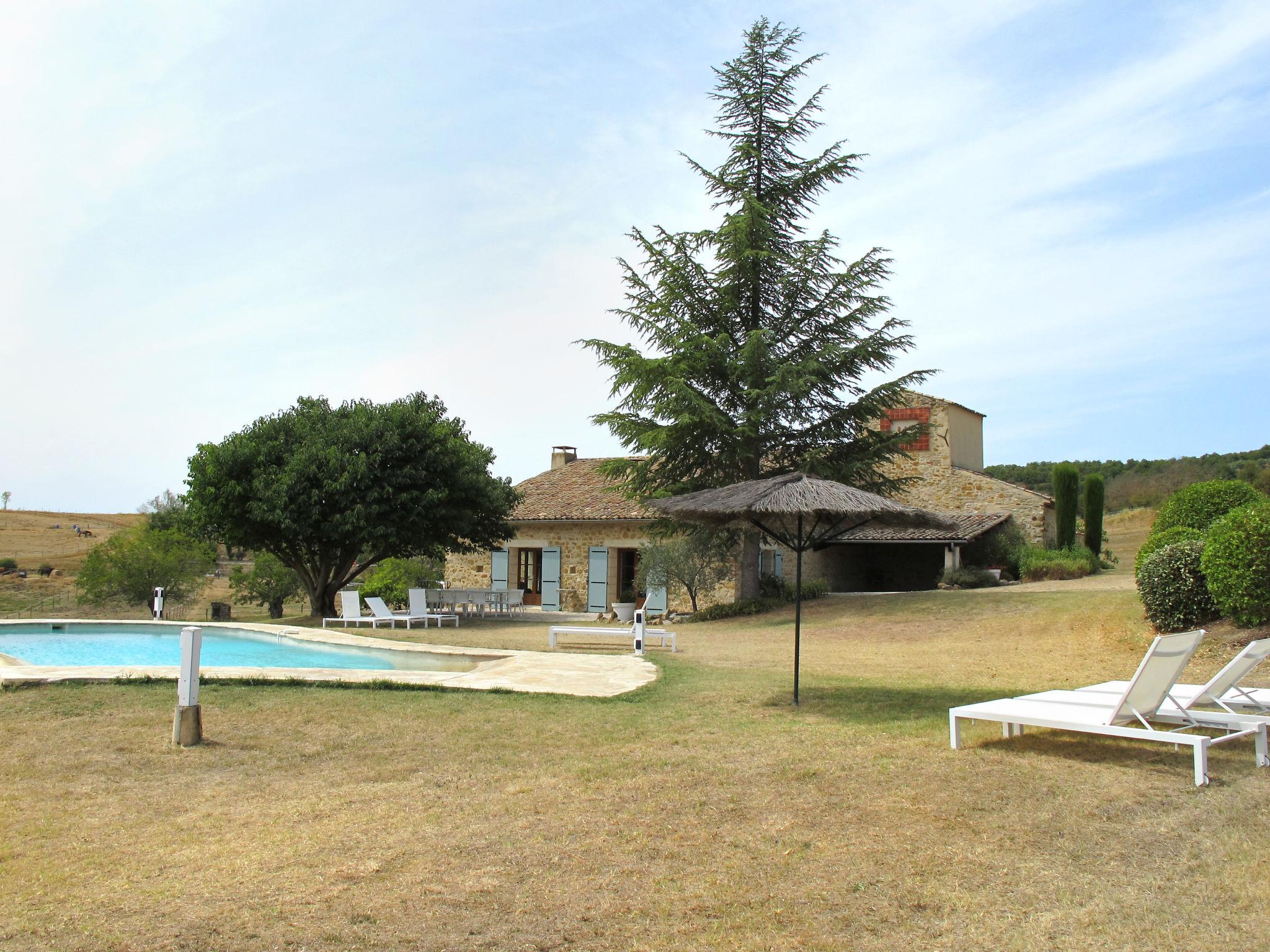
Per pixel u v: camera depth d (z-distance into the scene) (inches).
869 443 794.8
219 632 660.1
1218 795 195.9
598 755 243.4
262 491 770.8
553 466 1278.3
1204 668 386.6
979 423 1209.4
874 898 143.9
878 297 777.6
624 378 770.2
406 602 992.2
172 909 139.3
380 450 803.4
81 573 1015.0
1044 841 168.7
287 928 132.6
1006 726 260.7
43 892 146.6
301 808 196.1
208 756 244.5
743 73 797.2
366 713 301.1
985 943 128.3
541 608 1043.9
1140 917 135.8
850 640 585.3
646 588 851.4
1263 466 1700.3
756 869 156.5
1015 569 970.1
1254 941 127.1
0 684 336.2
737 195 813.2
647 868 157.2
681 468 808.3
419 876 153.5
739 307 812.0
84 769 230.5
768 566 967.0
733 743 256.1
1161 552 473.4
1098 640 490.3
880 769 222.7
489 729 278.5
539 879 152.4
